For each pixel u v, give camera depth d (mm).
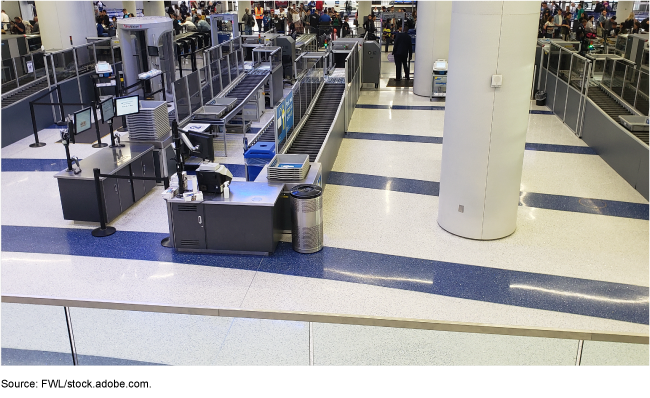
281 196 6773
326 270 6094
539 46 14875
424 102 14266
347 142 10812
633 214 7461
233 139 11023
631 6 23297
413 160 9719
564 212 7555
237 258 6383
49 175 9023
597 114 9938
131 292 5664
